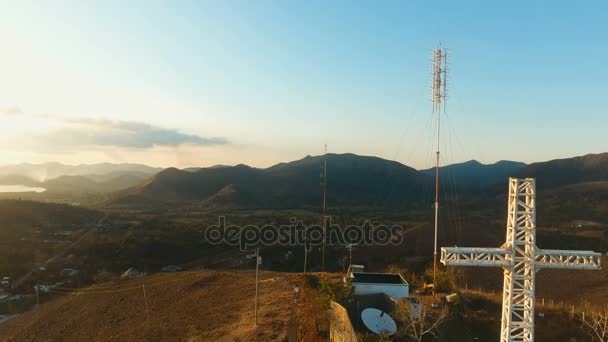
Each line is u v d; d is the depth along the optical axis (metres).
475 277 58.69
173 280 58.59
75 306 54.41
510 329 24.38
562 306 39.16
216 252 89.38
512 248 24.28
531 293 24.05
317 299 31.48
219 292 49.16
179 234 100.88
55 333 46.12
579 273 60.84
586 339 32.53
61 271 75.88
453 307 32.91
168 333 39.03
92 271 76.00
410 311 27.50
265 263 80.25
